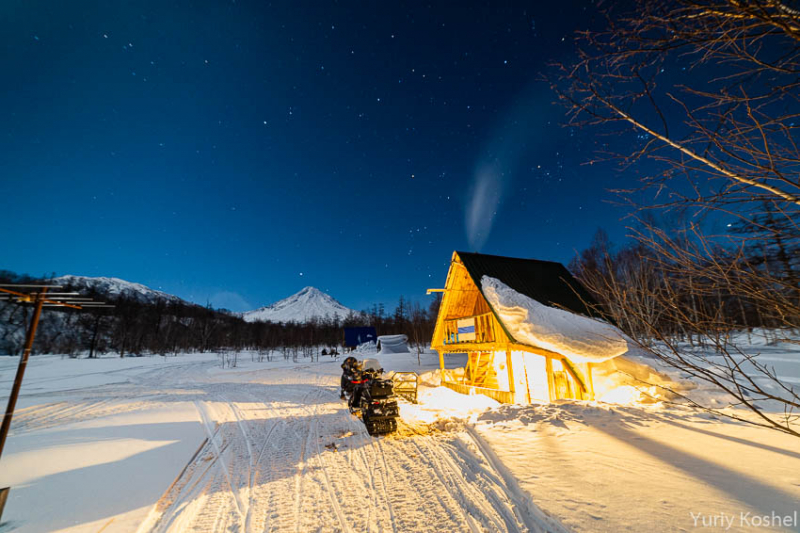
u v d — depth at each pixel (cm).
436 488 438
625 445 503
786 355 1219
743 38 202
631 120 262
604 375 1034
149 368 3456
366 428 790
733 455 432
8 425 348
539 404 834
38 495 447
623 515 315
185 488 476
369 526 360
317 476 508
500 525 339
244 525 372
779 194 216
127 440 724
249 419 955
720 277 248
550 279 1442
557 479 406
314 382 1983
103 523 376
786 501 311
